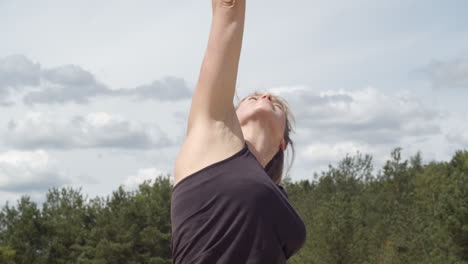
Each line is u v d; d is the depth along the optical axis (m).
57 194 65.69
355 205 48.31
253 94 2.35
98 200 65.94
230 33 1.96
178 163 1.91
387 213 51.34
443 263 34.72
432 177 59.81
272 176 2.30
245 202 1.78
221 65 1.94
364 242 36.31
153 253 56.00
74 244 58.62
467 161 56.38
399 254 36.44
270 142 2.20
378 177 62.31
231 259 1.74
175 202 1.86
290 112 2.39
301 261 36.28
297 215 1.90
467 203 36.88
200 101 1.95
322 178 58.69
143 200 61.09
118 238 55.25
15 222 57.66
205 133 1.90
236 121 1.97
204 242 1.76
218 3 2.00
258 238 1.76
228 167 1.84
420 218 43.47
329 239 35.56
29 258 56.00
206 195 1.79
